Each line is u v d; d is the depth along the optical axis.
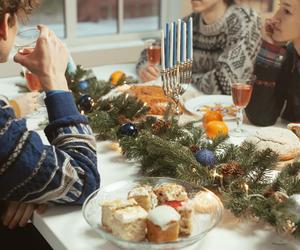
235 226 1.11
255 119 1.82
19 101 1.82
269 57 1.85
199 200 1.14
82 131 1.21
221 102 1.96
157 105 1.78
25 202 1.15
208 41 2.62
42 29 1.32
